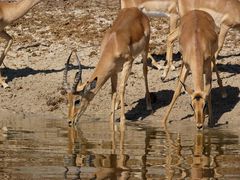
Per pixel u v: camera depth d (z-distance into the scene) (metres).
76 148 33.09
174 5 48.00
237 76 46.66
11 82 47.22
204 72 39.22
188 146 33.72
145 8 48.94
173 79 46.84
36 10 61.69
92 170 29.03
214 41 39.66
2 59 47.72
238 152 32.47
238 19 45.97
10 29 57.31
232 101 43.16
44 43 54.59
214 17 46.25
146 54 41.84
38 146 33.47
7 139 35.00
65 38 55.56
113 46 39.06
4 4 47.47
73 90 38.31
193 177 27.97
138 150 32.78
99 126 39.00
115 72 39.53
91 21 58.84
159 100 43.72
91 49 53.41
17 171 28.77
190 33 38.88
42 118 41.19
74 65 50.09
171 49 46.72
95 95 42.94
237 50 52.81
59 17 59.94
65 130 37.56
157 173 28.55
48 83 46.88
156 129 38.25
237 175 28.30
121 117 39.22
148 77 47.31
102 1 64.88
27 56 52.00
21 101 44.47
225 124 39.88
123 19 40.69
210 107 39.72
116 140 35.06
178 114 41.66
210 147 33.53
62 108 43.38
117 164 30.05
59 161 30.53
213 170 29.09
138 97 44.09
